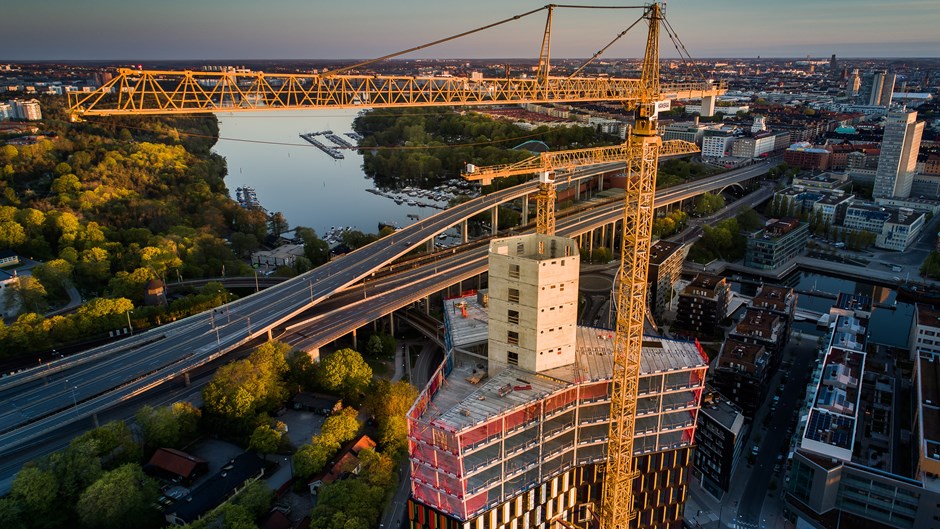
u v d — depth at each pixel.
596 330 199.62
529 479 167.62
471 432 152.75
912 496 197.62
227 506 195.25
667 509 190.88
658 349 187.50
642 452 180.62
